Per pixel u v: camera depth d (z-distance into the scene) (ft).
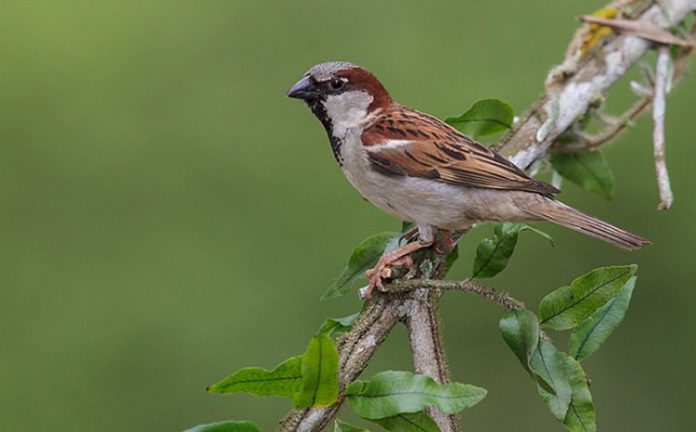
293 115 41.81
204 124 41.83
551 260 39.22
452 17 41.68
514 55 40.91
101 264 40.81
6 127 41.68
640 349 39.42
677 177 38.88
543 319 17.74
